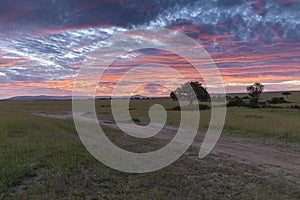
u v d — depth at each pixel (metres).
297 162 9.90
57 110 47.88
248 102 51.00
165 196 6.31
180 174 8.05
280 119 23.69
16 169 7.91
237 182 7.45
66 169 8.12
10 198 6.06
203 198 6.26
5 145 11.62
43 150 10.52
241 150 12.04
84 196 6.27
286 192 6.66
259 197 6.27
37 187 6.66
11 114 32.28
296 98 75.44
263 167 9.13
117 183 7.21
